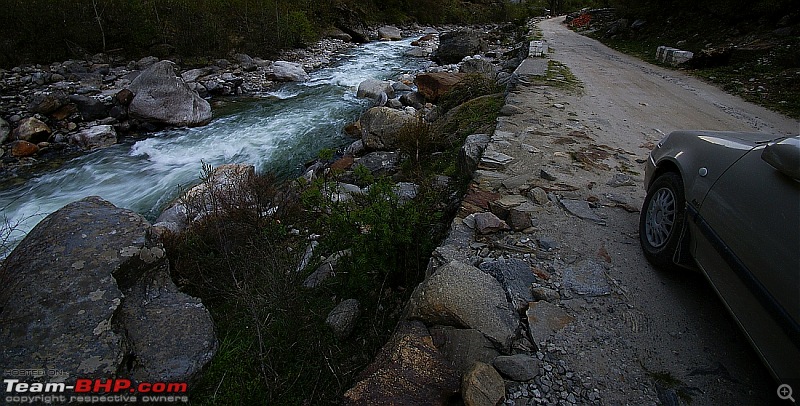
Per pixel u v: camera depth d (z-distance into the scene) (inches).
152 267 140.6
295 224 212.1
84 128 392.8
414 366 93.6
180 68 607.8
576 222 156.9
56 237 137.4
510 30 1398.9
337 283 151.0
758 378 96.2
